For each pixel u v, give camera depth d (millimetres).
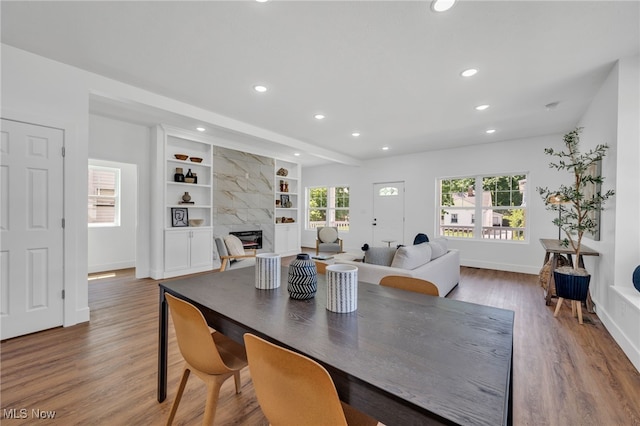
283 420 879
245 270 2092
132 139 4531
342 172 7895
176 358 2184
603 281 2934
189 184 4961
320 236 6949
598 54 2424
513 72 2734
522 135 5027
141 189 4637
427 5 1862
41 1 1854
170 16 1997
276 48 2369
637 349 2084
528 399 1757
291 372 815
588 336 2625
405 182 6723
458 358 854
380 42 2270
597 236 3121
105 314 3057
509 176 5508
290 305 1327
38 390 1773
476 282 4559
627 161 2508
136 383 1859
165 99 3355
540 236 5109
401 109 3725
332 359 844
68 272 2709
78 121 2734
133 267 5664
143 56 2510
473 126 4480
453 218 6148
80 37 2248
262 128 4598
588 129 3602
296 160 7262
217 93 3250
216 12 1952
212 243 5293
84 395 1732
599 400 1745
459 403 646
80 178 2770
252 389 1849
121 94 2996
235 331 1169
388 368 795
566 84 2982
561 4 1844
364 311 1254
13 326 2438
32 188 2512
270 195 6512
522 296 3824
